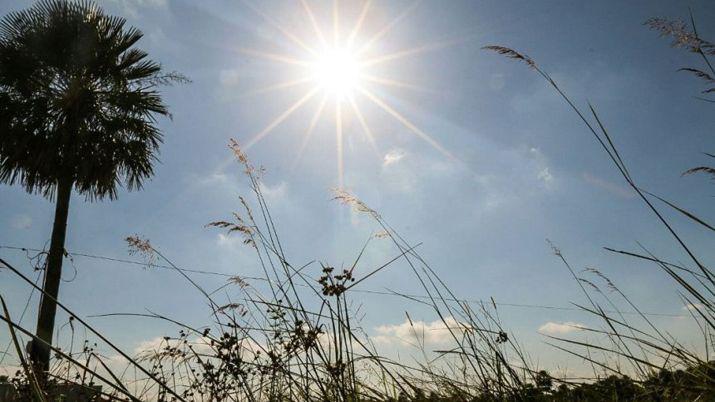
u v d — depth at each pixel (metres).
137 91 10.94
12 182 9.87
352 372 2.38
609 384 2.28
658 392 2.10
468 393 2.45
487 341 2.52
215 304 2.54
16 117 9.80
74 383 1.77
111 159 10.34
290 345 2.38
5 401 2.03
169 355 2.40
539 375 2.41
